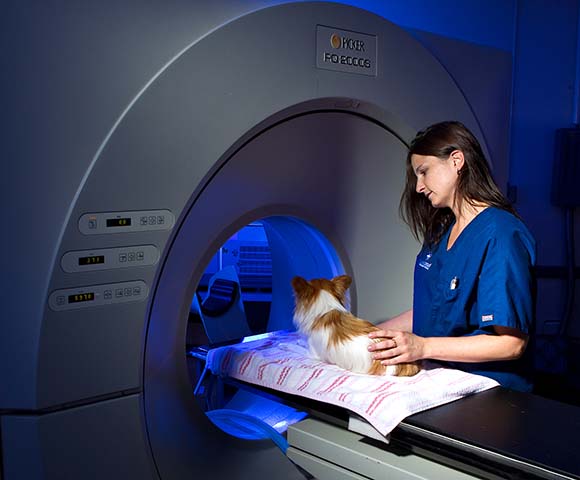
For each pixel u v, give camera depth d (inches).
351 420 39.8
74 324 39.6
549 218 83.8
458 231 51.3
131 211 40.9
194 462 47.8
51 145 38.3
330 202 54.9
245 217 48.8
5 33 37.4
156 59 41.4
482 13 76.6
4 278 38.8
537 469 31.6
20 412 39.6
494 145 68.1
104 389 41.4
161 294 44.3
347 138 54.9
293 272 64.2
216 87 43.8
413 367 43.8
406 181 57.4
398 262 61.3
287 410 58.5
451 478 35.1
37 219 38.5
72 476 40.6
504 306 44.5
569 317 83.7
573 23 81.7
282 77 47.6
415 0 70.9
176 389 46.9
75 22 38.5
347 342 43.6
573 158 80.5
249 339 59.2
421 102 58.6
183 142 42.6
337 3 51.0
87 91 38.9
